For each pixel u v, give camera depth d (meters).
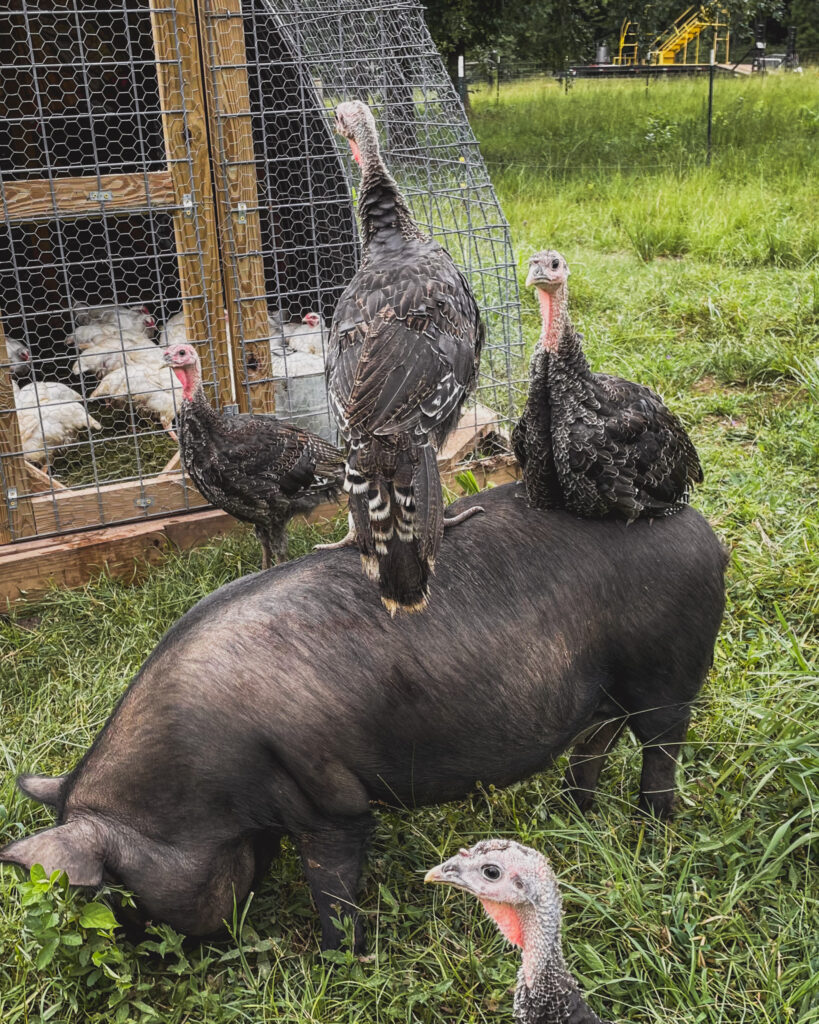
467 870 1.48
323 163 3.37
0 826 2.08
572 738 1.89
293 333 3.41
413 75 3.24
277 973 1.83
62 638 2.68
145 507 3.01
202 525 3.01
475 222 3.71
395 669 1.73
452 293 1.81
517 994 1.52
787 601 2.55
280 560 2.79
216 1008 1.75
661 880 1.90
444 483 3.07
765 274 4.63
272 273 3.71
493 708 1.77
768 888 1.89
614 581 1.83
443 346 1.72
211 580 2.83
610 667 1.88
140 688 1.78
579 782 2.07
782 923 1.84
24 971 1.81
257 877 1.88
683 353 3.91
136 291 4.16
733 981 1.76
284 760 1.71
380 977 1.77
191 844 1.74
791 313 4.06
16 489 2.87
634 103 11.16
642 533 1.86
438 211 3.43
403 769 1.78
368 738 1.73
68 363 3.82
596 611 1.82
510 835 2.00
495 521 1.86
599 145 8.73
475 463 3.14
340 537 2.94
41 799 1.83
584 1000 1.62
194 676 1.73
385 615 1.75
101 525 2.98
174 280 4.14
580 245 5.67
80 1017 1.78
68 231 3.98
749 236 5.16
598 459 1.76
